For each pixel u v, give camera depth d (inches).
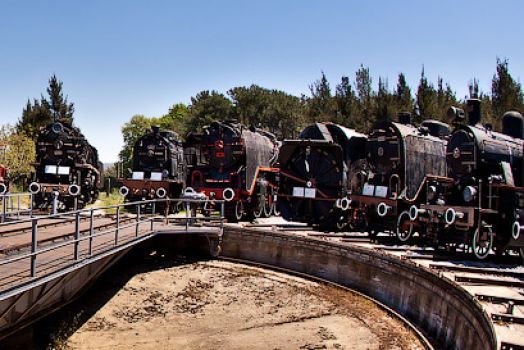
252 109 2196.1
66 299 423.2
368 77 1369.3
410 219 584.1
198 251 719.7
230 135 851.4
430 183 620.4
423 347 386.6
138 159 1025.5
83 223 635.5
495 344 267.9
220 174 864.9
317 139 730.2
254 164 858.1
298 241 636.7
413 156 621.0
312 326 433.4
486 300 340.5
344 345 389.7
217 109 2207.2
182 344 390.0
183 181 1054.4
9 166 1389.0
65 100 2082.9
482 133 544.7
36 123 1891.0
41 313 390.6
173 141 1068.5
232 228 711.1
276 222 839.7
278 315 463.2
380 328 430.0
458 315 369.1
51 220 647.8
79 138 974.4
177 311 473.7
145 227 647.8
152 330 420.8
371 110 1186.0
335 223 716.0
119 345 385.4
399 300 478.9
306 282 583.8
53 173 952.3
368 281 536.4
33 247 318.3
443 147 691.4
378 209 617.3
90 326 425.4
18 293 294.4
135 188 973.2
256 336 408.8
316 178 730.2
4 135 1519.4
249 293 536.4
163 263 665.6
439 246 553.9
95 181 1055.0
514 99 1027.3
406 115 719.7
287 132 2194.9
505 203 501.0
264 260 676.1
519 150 567.2
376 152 650.8
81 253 415.2
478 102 596.4
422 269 441.1
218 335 410.6
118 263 628.1
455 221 518.3
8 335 344.8
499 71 1079.6
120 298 507.5
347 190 700.7
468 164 530.6
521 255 504.4
